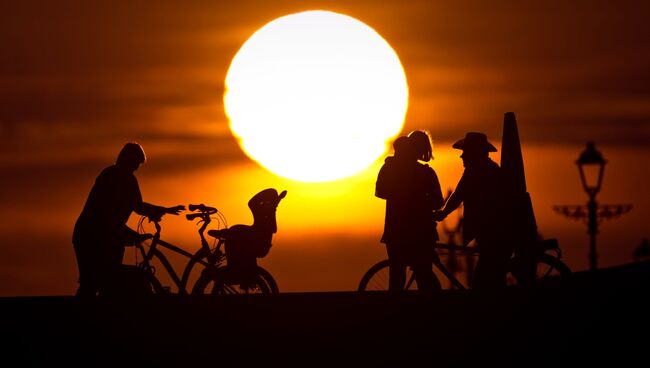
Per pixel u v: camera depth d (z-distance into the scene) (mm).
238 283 67688
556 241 67750
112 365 59406
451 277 66875
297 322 59219
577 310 58875
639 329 58250
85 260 65438
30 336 59781
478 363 57719
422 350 58188
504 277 67062
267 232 67938
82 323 59844
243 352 58938
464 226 67000
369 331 58688
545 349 57938
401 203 65875
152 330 59625
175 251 67750
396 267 66250
